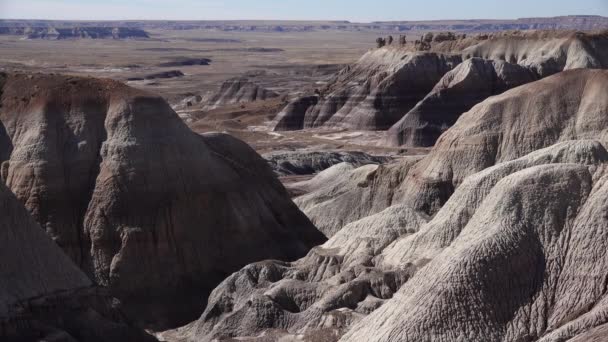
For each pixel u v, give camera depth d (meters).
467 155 76.00
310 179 100.75
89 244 61.12
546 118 76.12
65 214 61.81
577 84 77.38
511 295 42.47
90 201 62.00
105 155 63.03
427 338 40.81
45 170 62.56
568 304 41.72
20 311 44.41
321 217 79.38
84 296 48.25
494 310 41.78
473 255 43.25
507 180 47.16
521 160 53.84
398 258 54.31
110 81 66.69
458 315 41.41
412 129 134.62
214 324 53.94
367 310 48.78
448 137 78.44
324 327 47.78
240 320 51.16
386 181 79.12
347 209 78.88
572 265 42.94
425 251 53.19
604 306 39.72
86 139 63.81
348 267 55.12
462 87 138.12
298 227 71.75
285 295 52.66
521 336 40.97
